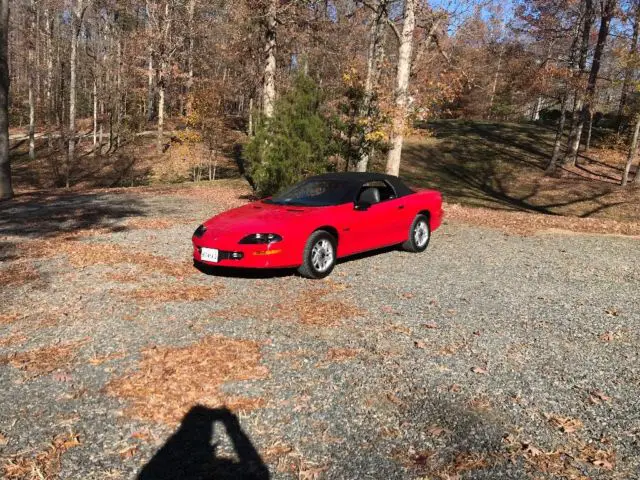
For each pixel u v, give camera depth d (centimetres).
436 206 854
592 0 2222
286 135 1312
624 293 615
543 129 3806
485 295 586
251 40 2036
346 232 681
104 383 353
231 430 297
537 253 851
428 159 3086
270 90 1856
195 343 423
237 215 675
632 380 373
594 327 488
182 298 546
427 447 282
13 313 498
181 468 262
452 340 442
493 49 2328
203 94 2609
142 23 4044
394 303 544
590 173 2597
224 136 2698
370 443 286
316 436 291
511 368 388
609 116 3866
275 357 398
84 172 3052
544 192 2261
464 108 4844
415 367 385
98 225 1038
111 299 542
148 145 3638
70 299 541
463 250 856
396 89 1341
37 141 3891
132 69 3478
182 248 811
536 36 2342
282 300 546
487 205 2020
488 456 275
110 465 264
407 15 1320
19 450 276
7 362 388
